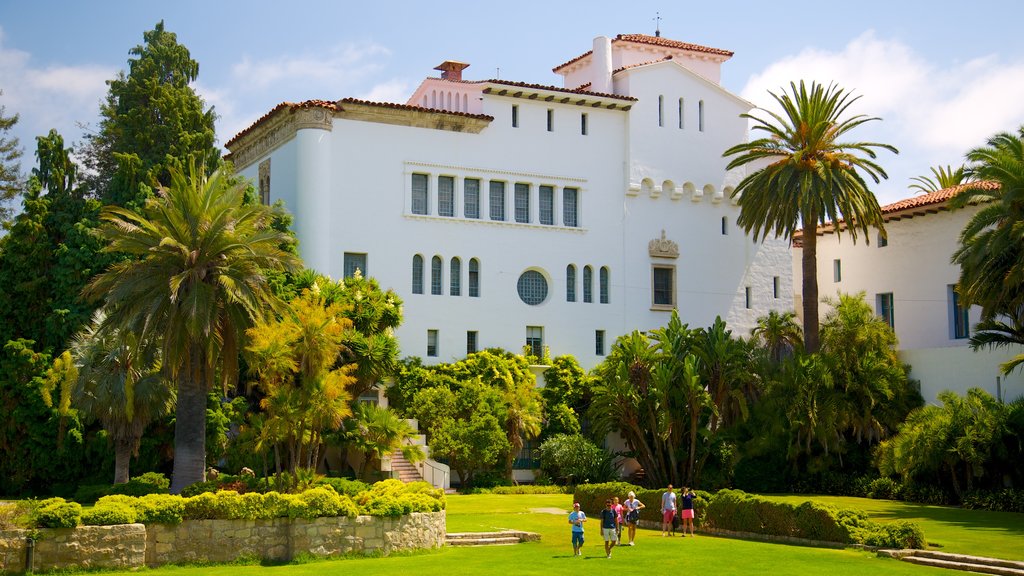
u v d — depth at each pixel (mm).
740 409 57031
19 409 49062
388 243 59719
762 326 66938
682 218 68875
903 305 66938
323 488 31219
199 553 28844
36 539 26500
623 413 54125
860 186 60875
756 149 64125
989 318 47500
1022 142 47688
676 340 55906
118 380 45594
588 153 66188
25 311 52344
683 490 39469
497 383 58812
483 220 62438
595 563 29828
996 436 47656
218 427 49406
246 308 41500
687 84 69625
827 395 55938
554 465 57312
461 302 61312
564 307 64312
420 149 61125
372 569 27906
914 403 57500
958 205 50719
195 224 41188
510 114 64000
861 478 54594
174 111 59656
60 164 55188
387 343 50875
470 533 35875
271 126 61625
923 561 31391
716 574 27828
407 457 50656
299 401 40031
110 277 41031
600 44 68625
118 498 28859
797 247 77625
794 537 35781
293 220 57969
